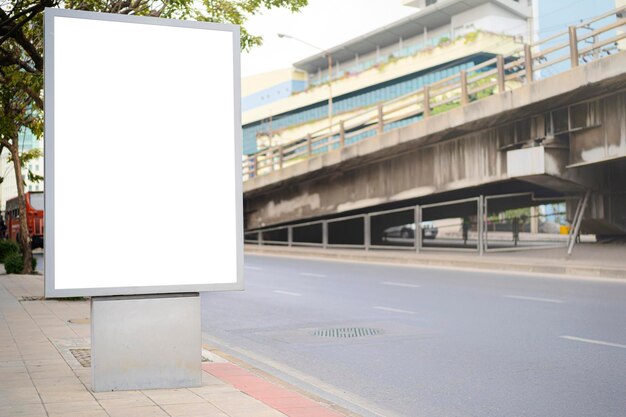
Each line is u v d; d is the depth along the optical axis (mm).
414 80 92125
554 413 6000
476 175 29922
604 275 19500
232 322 12250
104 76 6379
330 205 38781
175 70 6586
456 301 14461
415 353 8914
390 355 8836
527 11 91188
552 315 12062
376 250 34906
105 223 6355
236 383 6859
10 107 20250
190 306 6656
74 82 6289
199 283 6617
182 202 6578
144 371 6520
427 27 99062
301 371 7965
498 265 23156
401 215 43688
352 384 7250
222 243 6684
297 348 9500
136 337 6508
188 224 6594
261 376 7355
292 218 41844
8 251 32625
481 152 29641
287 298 15891
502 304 13750
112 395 6242
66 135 6254
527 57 26016
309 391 6836
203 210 6637
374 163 35562
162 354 6574
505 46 81188
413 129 30656
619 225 27594
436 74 88750
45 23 6215
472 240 41000
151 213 6488
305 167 37875
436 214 42875
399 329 10945
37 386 6617
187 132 6602
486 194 37031
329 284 19109
